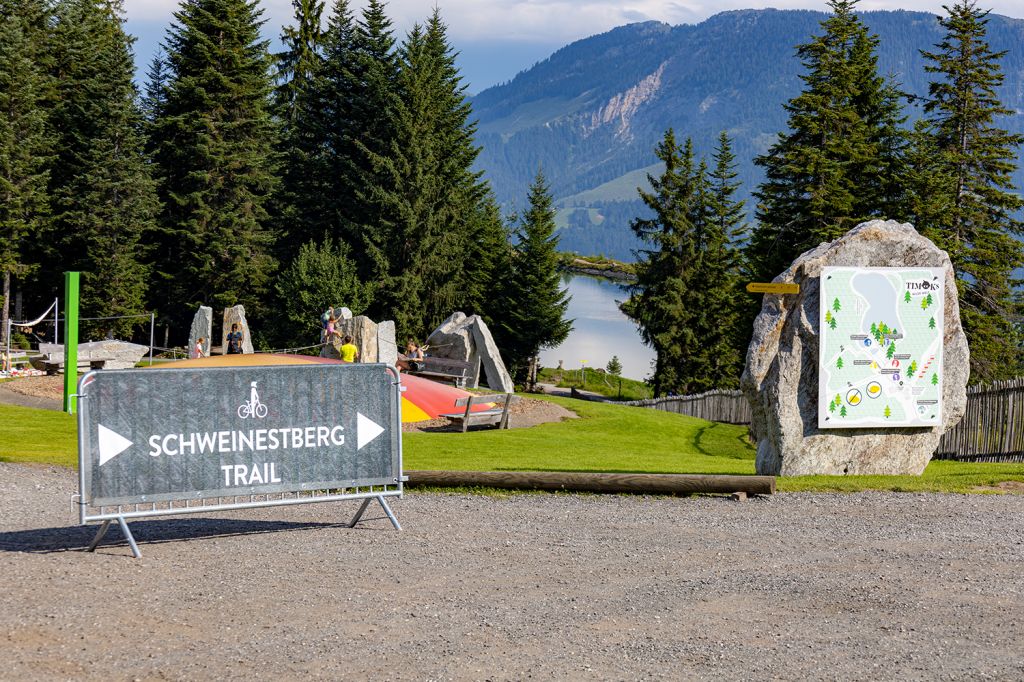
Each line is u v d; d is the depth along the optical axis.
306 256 51.00
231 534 9.81
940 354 14.07
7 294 53.75
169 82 59.56
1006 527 10.28
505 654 6.44
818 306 13.75
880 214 42.72
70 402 20.86
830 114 43.81
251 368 9.50
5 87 53.75
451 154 61.72
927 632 7.00
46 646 6.44
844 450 13.98
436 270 58.91
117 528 10.10
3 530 9.89
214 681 5.92
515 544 9.41
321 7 73.44
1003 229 43.06
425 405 24.42
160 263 59.66
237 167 57.34
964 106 43.81
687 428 26.22
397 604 7.46
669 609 7.45
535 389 68.56
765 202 46.56
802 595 7.84
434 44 63.88
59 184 57.66
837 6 45.53
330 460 9.87
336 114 63.66
